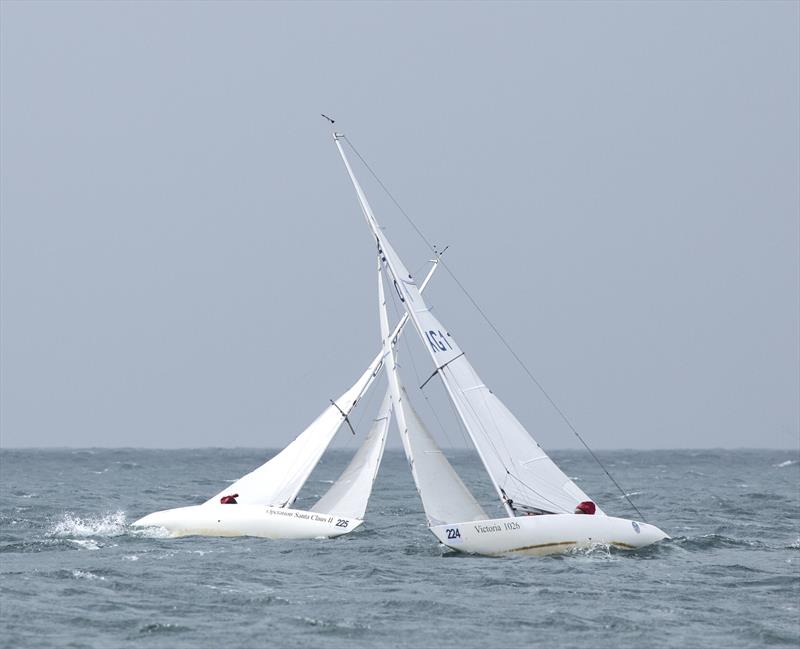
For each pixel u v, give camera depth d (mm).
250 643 98812
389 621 107688
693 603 118250
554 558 142625
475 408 143875
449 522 145250
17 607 110688
